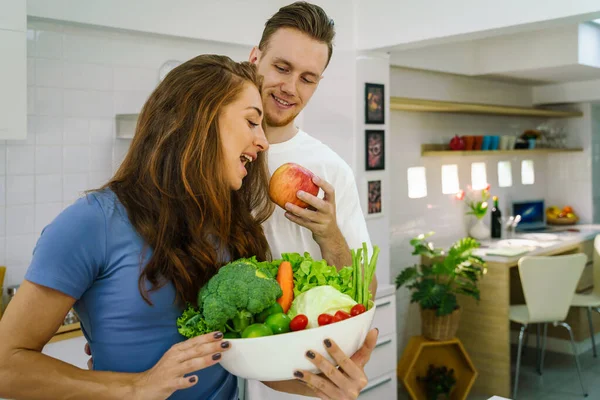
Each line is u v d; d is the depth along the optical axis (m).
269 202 1.35
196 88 1.04
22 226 2.54
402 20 3.47
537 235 5.54
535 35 4.68
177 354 0.91
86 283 0.98
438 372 4.19
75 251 0.96
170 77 1.08
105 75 2.75
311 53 1.42
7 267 2.51
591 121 6.29
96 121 2.73
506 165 5.88
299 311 1.00
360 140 3.72
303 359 0.93
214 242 1.12
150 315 1.02
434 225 4.97
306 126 3.55
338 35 3.63
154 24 2.84
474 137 5.00
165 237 1.01
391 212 4.55
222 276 0.98
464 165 5.32
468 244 4.08
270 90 1.46
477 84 5.39
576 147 6.37
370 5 3.61
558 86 6.00
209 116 1.04
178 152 1.03
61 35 2.60
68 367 0.95
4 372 0.92
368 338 1.06
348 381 0.95
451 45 4.76
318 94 3.58
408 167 4.70
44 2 2.47
